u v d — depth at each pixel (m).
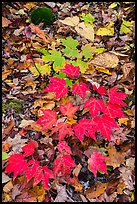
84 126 1.93
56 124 2.04
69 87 2.62
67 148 1.91
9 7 3.56
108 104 2.02
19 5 3.66
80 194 2.02
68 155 1.99
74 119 2.43
